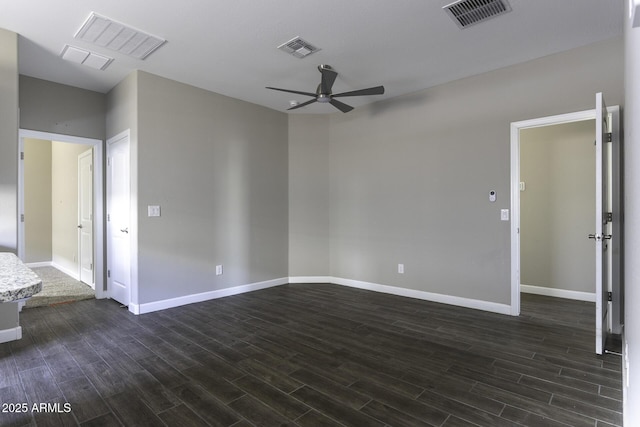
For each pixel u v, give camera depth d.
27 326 3.48
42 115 4.10
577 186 4.45
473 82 4.04
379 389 2.26
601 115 2.66
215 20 2.88
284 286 5.30
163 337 3.18
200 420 1.93
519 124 3.71
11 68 3.05
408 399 2.13
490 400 2.12
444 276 4.30
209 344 3.01
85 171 5.22
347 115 5.31
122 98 4.13
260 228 5.13
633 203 1.26
